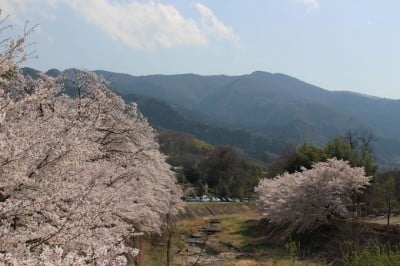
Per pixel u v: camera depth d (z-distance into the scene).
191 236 42.66
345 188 31.62
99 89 15.59
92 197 9.36
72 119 10.99
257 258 29.03
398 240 23.16
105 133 17.05
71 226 7.34
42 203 7.27
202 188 79.81
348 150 42.50
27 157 7.54
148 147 20.86
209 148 111.31
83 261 5.21
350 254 20.11
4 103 7.73
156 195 22.98
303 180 32.41
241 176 86.88
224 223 53.88
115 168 13.80
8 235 6.73
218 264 27.59
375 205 35.25
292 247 23.45
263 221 46.41
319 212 31.17
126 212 13.70
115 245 6.46
